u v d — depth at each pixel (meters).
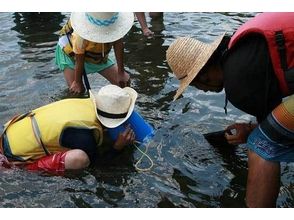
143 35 5.89
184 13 6.44
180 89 2.98
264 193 2.78
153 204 3.06
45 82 4.73
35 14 6.52
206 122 3.96
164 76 4.82
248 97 2.67
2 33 5.92
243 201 3.07
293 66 2.58
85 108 3.42
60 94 4.52
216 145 3.64
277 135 2.67
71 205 3.06
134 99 3.54
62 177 3.29
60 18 6.43
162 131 3.82
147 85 4.64
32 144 3.32
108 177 3.30
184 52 3.00
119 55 4.56
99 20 4.19
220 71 2.90
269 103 2.69
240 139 3.37
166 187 3.21
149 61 5.18
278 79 2.59
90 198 3.12
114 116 3.44
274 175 2.75
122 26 4.30
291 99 2.62
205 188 3.20
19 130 3.38
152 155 3.53
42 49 5.45
